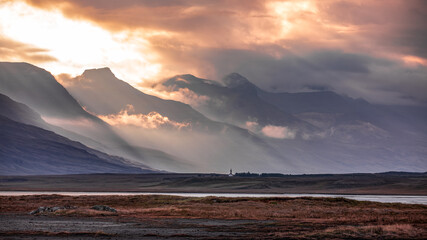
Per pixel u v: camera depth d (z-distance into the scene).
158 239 56.97
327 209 103.94
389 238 58.22
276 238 57.75
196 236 59.66
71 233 60.56
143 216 88.44
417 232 62.19
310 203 117.25
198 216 88.50
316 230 66.12
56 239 55.69
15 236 57.97
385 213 96.75
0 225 70.25
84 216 87.69
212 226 71.50
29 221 77.06
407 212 99.19
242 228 68.94
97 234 60.34
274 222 78.31
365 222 78.94
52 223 74.06
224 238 57.62
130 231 64.38
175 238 57.84
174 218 85.00
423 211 103.00
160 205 115.88
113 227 69.44
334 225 73.75
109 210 96.12
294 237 58.41
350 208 107.25
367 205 118.25
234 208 104.88
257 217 87.00
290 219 84.06
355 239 57.62
